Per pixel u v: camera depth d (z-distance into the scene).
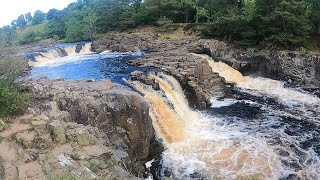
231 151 18.11
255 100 28.33
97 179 10.66
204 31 44.69
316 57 34.31
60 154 11.87
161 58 32.47
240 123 22.53
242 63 36.78
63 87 18.64
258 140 19.61
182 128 21.27
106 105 16.33
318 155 17.91
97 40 51.72
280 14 36.50
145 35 49.16
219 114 24.52
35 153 11.70
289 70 34.94
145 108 16.78
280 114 24.59
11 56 18.27
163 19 53.66
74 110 15.84
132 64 31.70
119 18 59.97
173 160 17.22
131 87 21.88
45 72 30.14
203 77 30.59
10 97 14.39
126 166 13.82
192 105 25.67
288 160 17.33
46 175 10.36
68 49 45.69
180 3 56.84
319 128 21.81
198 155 17.70
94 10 73.62
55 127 12.72
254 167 16.53
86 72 29.17
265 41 38.66
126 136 16.39
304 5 38.62
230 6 47.88
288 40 37.06
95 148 12.88
